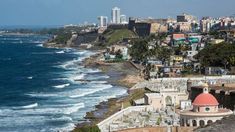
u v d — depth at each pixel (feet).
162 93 560.61
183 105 517.55
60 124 523.70
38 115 579.48
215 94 528.63
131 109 526.98
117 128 422.41
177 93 563.07
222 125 160.04
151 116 489.67
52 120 547.08
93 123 506.89
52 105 651.66
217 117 341.21
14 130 497.87
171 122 433.48
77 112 594.24
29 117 567.59
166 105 554.87
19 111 610.65
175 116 474.08
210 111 346.13
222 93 523.70
